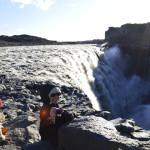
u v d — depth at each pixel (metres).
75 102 16.23
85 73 35.38
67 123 8.49
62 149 8.16
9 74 22.64
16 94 16.89
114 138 7.41
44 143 8.48
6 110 13.62
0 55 38.06
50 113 8.55
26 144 8.91
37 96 17.06
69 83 22.19
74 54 39.41
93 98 29.39
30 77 21.84
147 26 55.75
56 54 37.19
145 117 37.19
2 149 8.84
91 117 8.38
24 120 10.19
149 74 49.81
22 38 93.12
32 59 32.47
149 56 51.34
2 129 9.46
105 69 42.16
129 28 58.03
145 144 7.28
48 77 22.52
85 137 7.59
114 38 60.25
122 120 9.84
